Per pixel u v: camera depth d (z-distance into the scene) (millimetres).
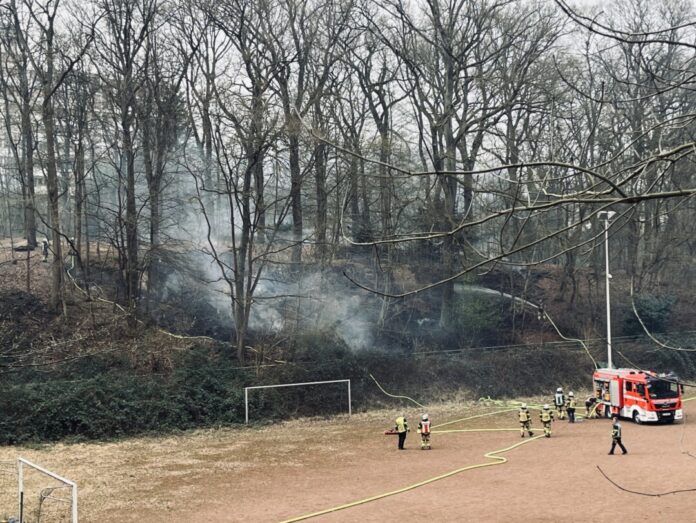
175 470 26312
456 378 44594
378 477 24938
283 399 38281
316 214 45281
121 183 41312
